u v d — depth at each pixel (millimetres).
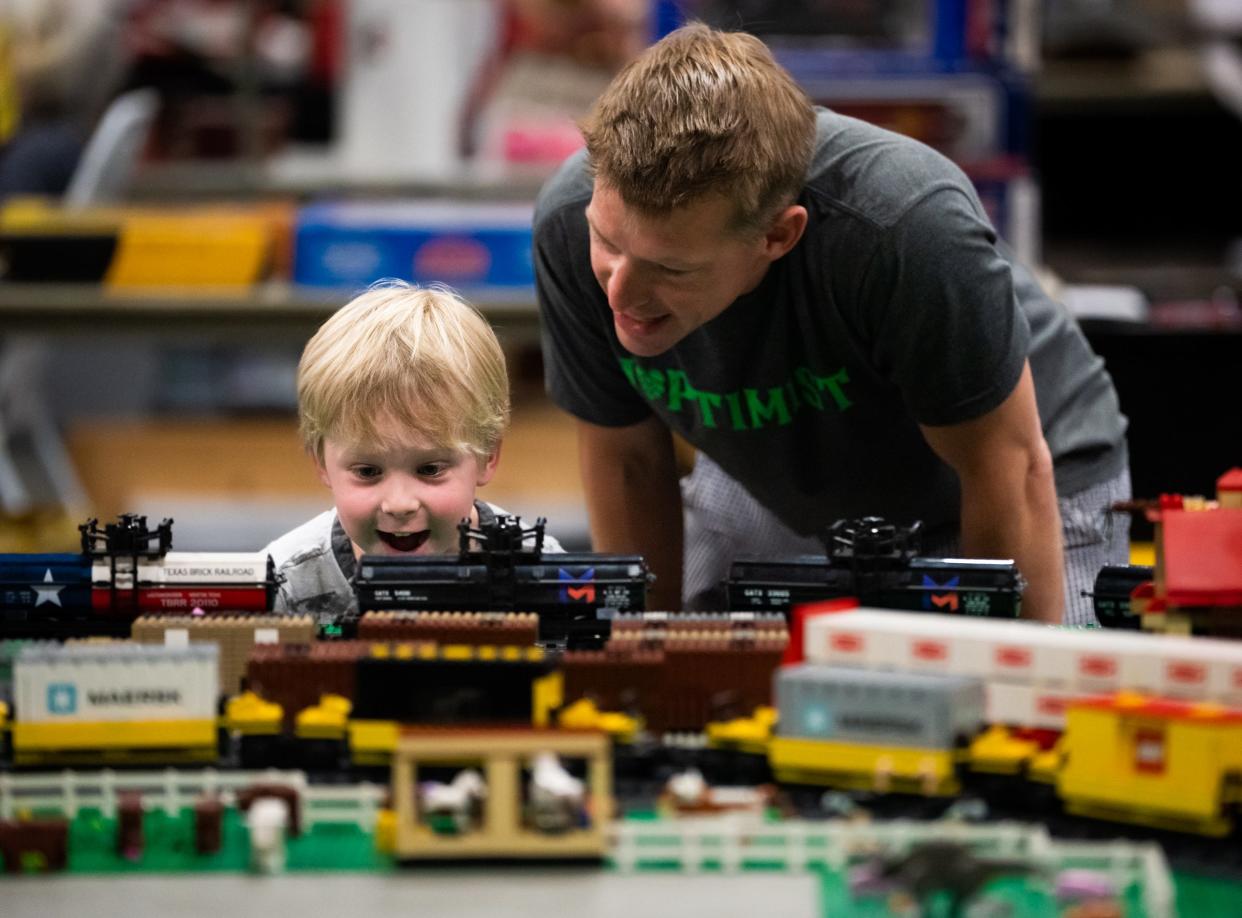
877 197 2598
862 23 4781
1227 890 1788
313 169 6684
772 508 3223
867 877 1794
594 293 2873
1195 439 4555
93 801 2039
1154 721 1924
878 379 2844
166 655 2115
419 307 3016
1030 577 2844
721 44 2436
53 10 6082
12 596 2426
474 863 1872
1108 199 6863
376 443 2889
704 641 2215
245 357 8344
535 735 1911
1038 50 6516
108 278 5234
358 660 2121
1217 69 6777
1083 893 1773
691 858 1878
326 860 1907
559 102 6199
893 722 2014
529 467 7375
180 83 6828
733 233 2381
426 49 6406
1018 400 2725
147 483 7383
